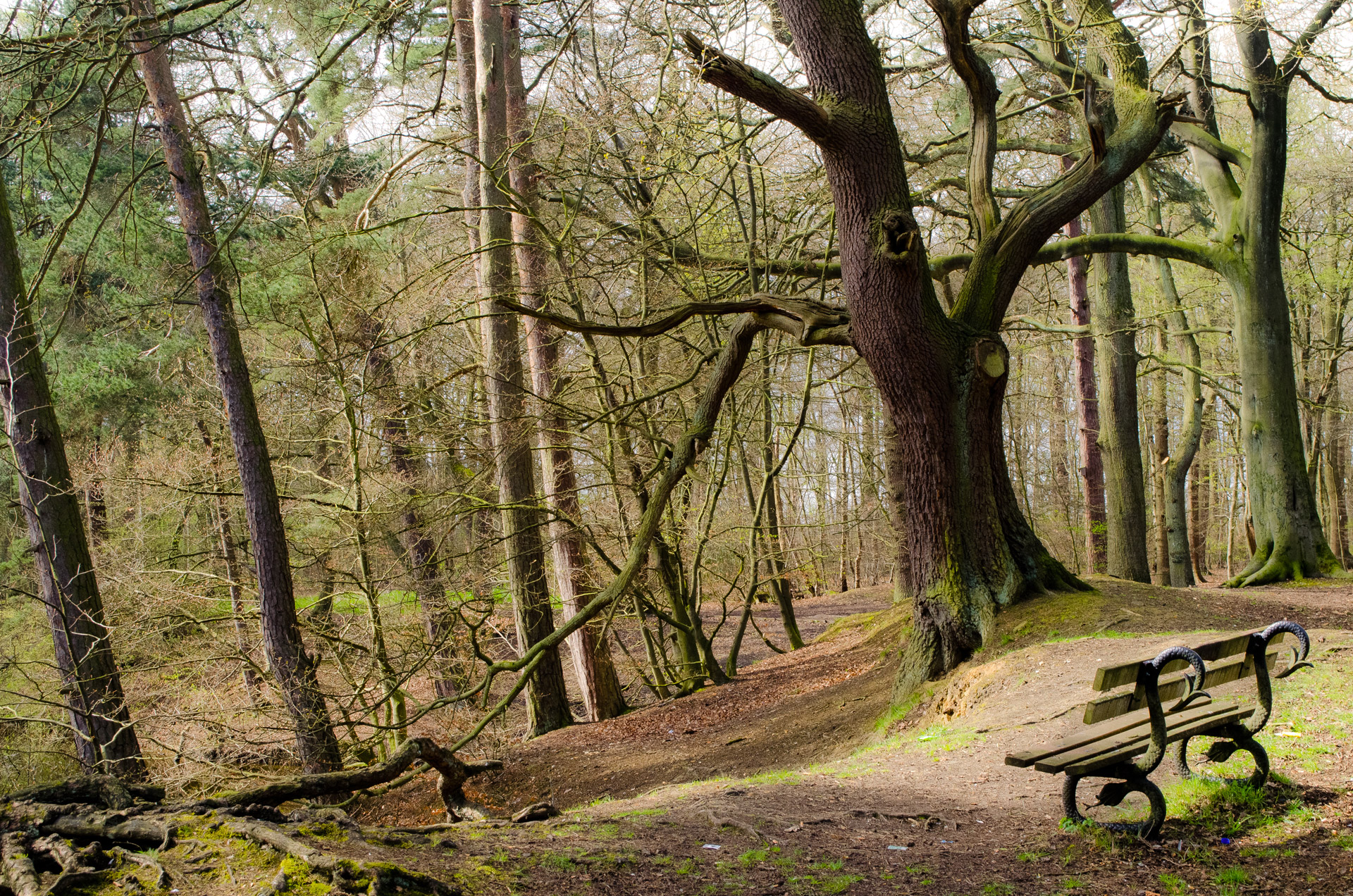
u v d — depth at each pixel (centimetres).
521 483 1541
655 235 1434
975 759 696
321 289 1297
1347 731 566
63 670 1120
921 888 419
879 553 3108
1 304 1112
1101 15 1116
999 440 1013
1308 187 2144
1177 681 480
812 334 979
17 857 338
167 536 1723
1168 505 2203
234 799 463
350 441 1362
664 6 1111
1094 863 442
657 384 1542
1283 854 420
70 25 1184
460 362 1697
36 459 1112
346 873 330
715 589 2366
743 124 1341
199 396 1781
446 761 591
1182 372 2203
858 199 920
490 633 1670
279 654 1281
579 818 579
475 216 1625
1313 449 2614
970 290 1015
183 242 1706
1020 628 959
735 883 420
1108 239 1636
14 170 1666
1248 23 1302
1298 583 1582
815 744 1050
